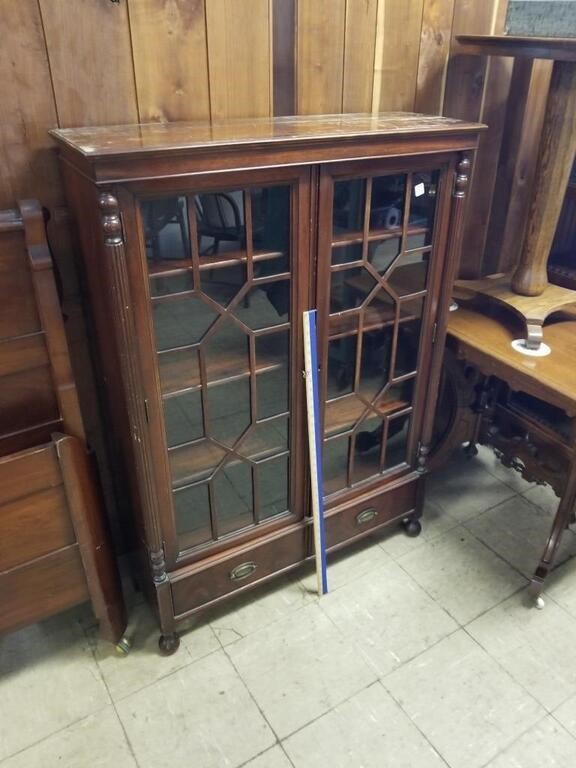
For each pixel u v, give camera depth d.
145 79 1.25
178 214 1.05
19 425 1.21
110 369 1.26
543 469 1.71
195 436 1.30
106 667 1.44
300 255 1.21
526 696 1.39
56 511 1.23
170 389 1.21
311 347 1.31
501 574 1.71
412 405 1.63
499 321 1.74
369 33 1.47
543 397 1.46
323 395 1.43
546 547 1.60
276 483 1.50
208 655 1.48
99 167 0.93
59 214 1.28
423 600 1.62
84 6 1.15
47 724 1.32
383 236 1.31
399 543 1.82
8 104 1.16
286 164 1.09
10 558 1.21
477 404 1.94
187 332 1.17
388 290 1.39
